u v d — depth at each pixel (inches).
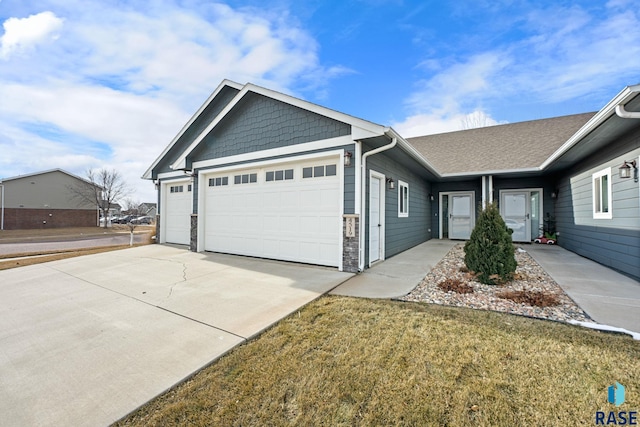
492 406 74.7
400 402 76.7
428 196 481.4
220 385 84.9
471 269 200.8
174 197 430.0
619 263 220.5
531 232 426.9
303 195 252.7
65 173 1101.1
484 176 409.1
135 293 171.6
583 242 293.7
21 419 72.1
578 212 307.3
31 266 260.8
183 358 99.3
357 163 218.1
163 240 442.6
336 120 226.2
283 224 265.1
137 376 89.7
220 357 99.8
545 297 154.3
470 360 94.9
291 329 120.3
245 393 81.1
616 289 172.9
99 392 82.5
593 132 202.4
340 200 225.9
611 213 233.0
